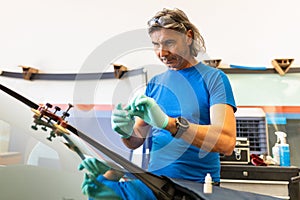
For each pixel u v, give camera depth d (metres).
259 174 1.78
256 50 2.30
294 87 2.21
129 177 0.63
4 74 2.54
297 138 2.15
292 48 2.26
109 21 2.54
